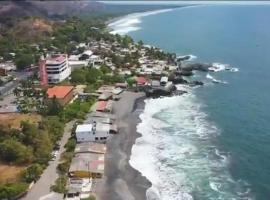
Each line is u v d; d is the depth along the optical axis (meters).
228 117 172.88
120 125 165.75
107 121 164.75
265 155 137.12
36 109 177.25
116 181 120.75
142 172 126.25
